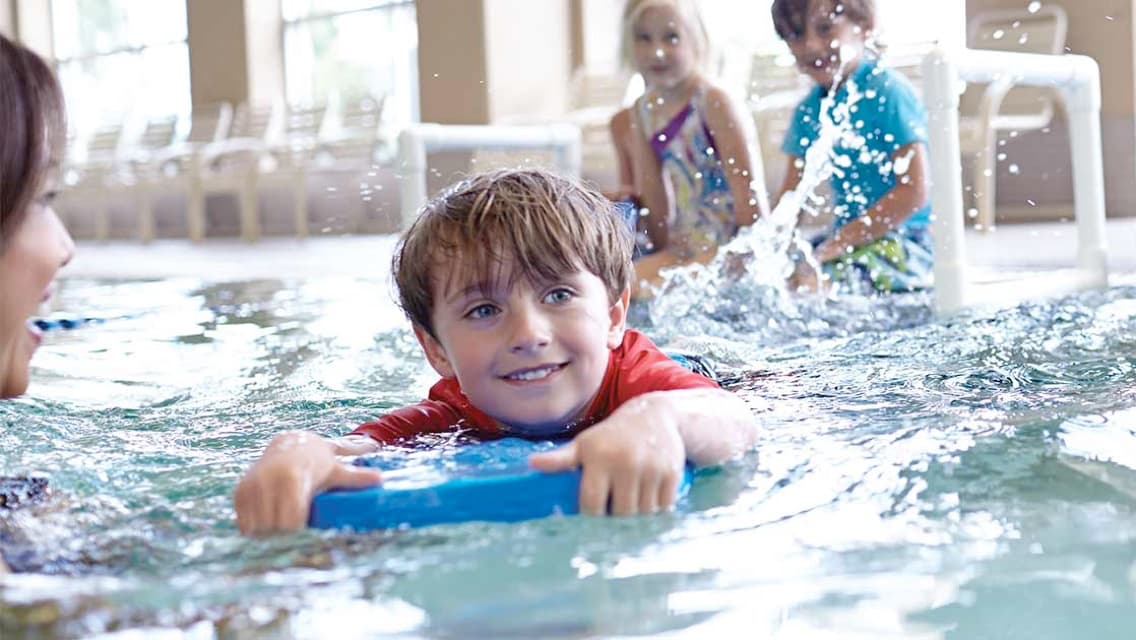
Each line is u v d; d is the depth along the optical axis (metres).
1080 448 0.87
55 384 1.59
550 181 1.10
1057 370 1.25
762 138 5.09
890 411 1.06
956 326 1.70
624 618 0.54
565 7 7.34
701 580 0.59
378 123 8.41
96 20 10.74
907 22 3.49
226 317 2.52
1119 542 0.64
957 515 0.71
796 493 0.78
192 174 8.82
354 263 4.97
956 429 0.96
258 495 0.77
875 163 2.50
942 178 2.03
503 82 7.13
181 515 0.79
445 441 1.03
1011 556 0.62
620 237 1.10
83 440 1.13
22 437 1.13
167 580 0.61
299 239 8.26
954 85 2.04
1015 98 5.74
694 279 2.40
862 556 0.63
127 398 1.45
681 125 2.73
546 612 0.55
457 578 0.60
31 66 0.78
